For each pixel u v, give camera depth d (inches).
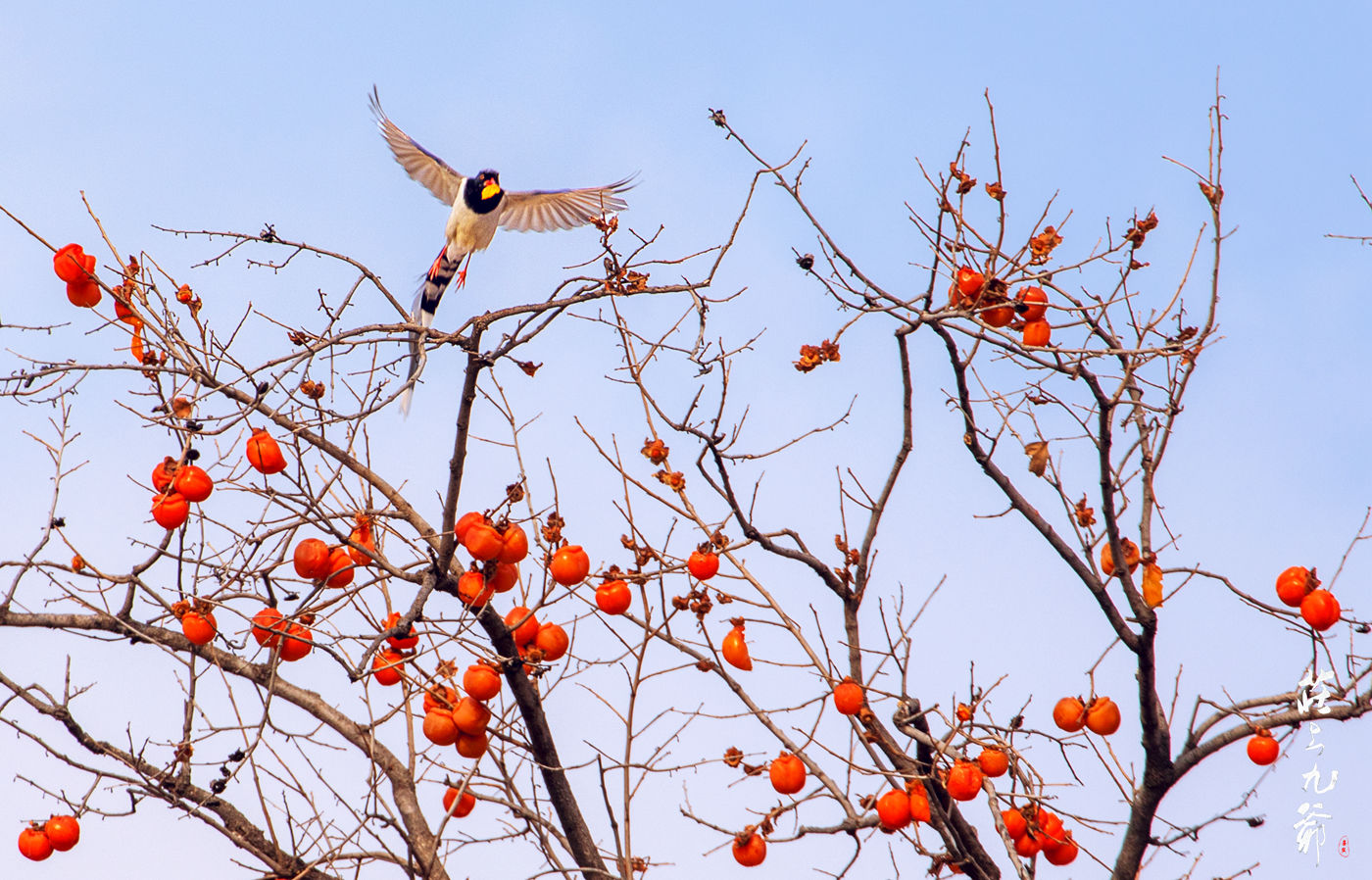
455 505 418.6
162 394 415.2
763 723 422.0
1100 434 401.4
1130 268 416.8
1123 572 412.5
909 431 450.0
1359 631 409.1
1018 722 415.8
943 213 402.3
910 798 395.5
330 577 414.3
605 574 417.7
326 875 427.5
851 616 455.2
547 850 425.1
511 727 433.7
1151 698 421.4
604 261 411.8
